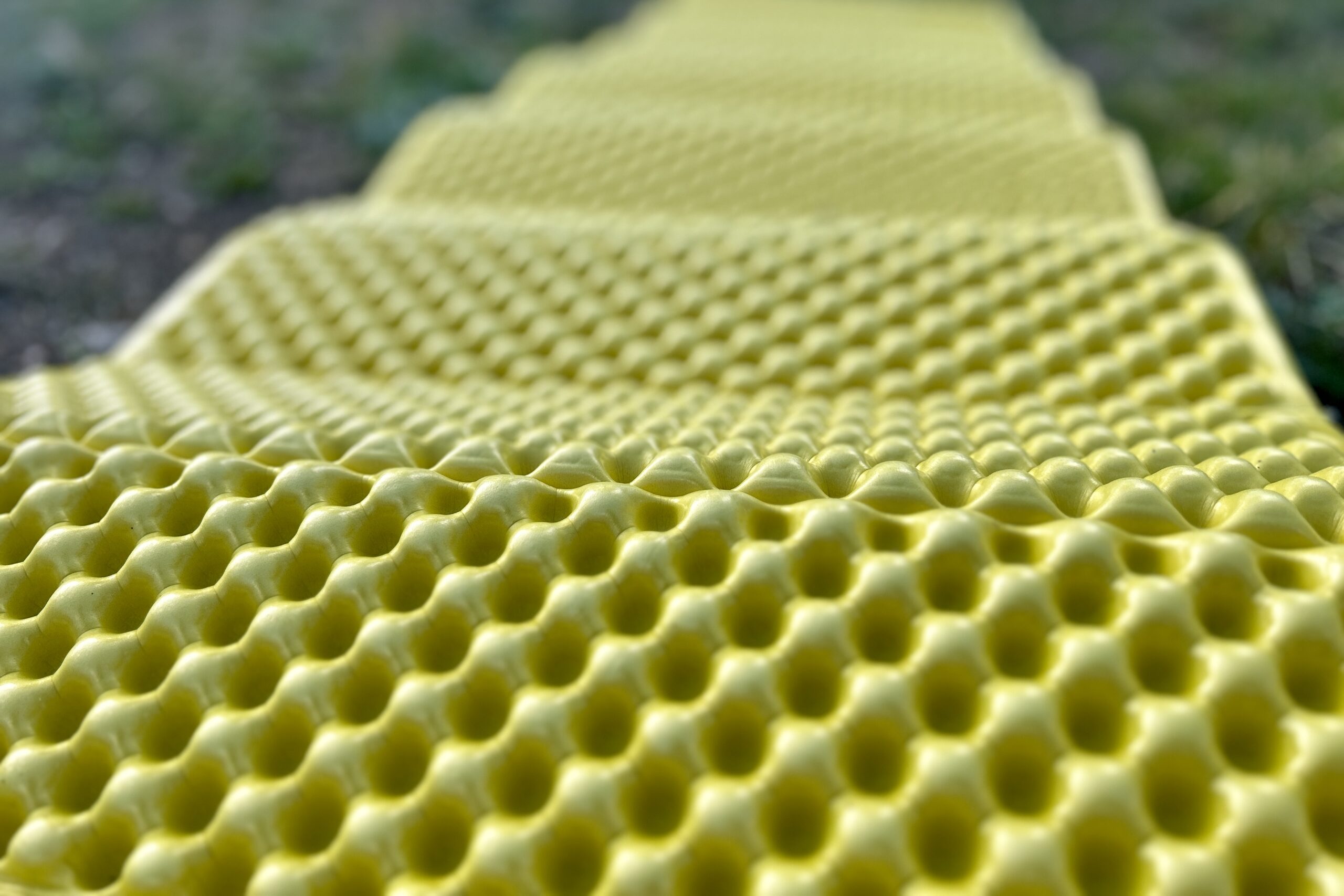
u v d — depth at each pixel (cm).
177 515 58
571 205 92
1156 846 46
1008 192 92
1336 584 52
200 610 55
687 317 73
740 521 54
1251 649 50
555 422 63
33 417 62
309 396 67
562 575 54
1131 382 66
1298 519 54
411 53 167
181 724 54
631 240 78
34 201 127
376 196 93
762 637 53
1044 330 69
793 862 47
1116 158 95
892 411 64
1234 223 112
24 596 57
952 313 71
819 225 79
